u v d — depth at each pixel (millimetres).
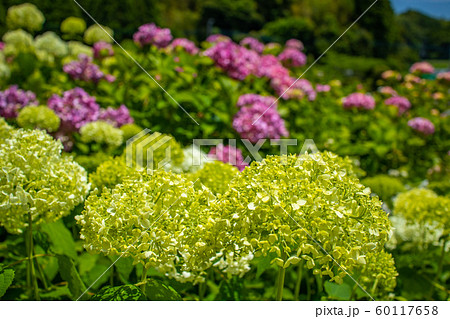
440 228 1891
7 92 3008
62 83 3689
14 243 1931
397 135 4340
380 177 2799
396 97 4992
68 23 4570
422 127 4422
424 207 1947
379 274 1451
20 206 1357
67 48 4348
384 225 1125
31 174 1357
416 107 5453
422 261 2057
